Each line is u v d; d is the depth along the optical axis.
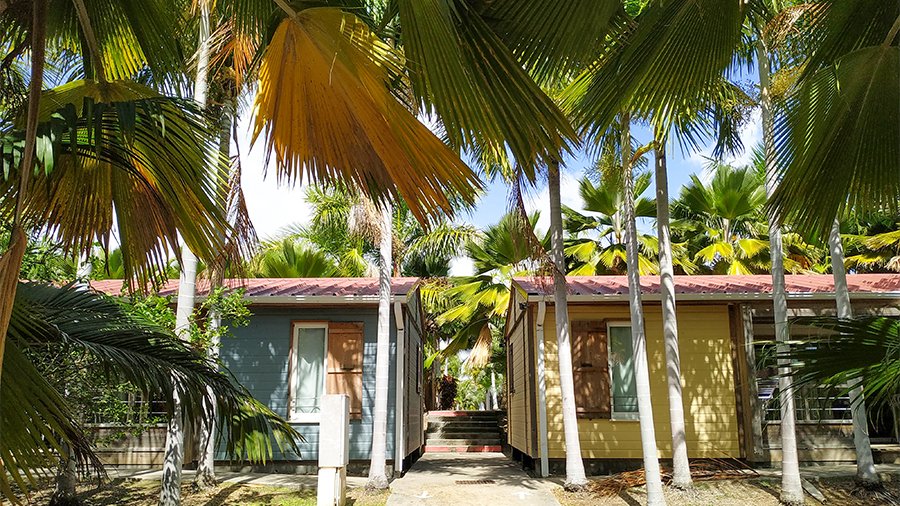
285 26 2.74
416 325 15.02
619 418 11.55
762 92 8.80
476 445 19.00
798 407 11.52
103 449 11.59
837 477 9.84
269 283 13.38
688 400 11.59
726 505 8.76
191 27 7.65
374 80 2.69
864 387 3.23
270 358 11.58
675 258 20.77
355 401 11.38
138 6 3.99
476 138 2.56
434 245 19.91
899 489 9.25
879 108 4.30
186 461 11.18
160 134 3.35
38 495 8.33
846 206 4.74
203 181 3.65
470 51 2.38
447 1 2.21
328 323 11.64
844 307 9.23
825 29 4.60
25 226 3.62
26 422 2.58
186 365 4.05
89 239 3.79
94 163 3.54
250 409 4.55
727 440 11.45
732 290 11.72
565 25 2.71
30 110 2.51
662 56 4.13
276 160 3.13
